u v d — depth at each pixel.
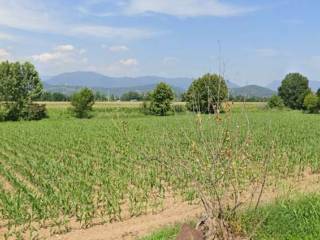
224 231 8.54
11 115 84.75
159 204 16.84
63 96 155.25
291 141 33.16
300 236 9.30
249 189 16.12
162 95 80.31
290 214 10.55
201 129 8.27
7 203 16.62
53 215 15.56
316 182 19.38
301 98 111.25
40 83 86.81
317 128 46.31
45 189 19.50
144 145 31.66
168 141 10.19
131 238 13.08
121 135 41.78
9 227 14.41
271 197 14.97
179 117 10.21
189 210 15.77
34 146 38.22
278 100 95.50
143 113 83.69
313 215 10.26
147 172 22.11
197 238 8.60
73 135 46.72
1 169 25.61
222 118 8.33
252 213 10.12
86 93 85.62
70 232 14.29
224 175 8.61
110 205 15.86
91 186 20.02
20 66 85.19
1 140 43.31
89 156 31.12
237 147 8.40
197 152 8.46
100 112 88.00
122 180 20.97
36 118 86.06
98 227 14.66
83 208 16.03
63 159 29.47
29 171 24.03
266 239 9.19
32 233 14.23
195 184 9.26
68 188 19.47
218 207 8.74
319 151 27.28
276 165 21.02
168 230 11.89
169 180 20.19
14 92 84.06
